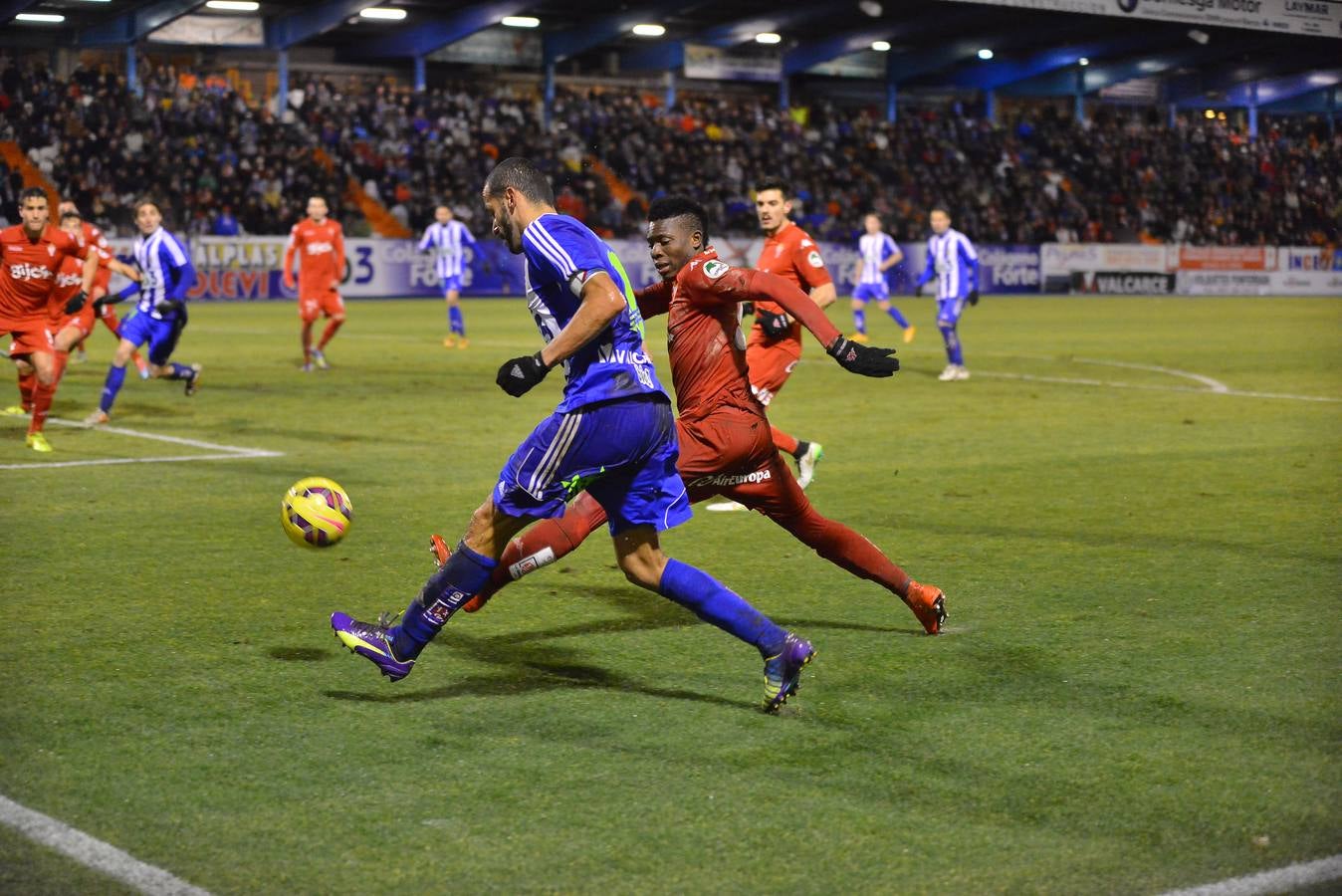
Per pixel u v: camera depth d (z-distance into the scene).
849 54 56.94
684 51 54.12
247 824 4.14
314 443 12.47
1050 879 3.78
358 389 17.25
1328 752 4.76
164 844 3.99
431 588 5.22
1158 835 4.07
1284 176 62.44
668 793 4.39
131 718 5.10
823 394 17.11
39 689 5.43
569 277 4.94
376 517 9.07
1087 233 56.25
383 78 53.41
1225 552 8.00
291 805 4.28
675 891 3.71
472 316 35.00
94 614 6.57
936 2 48.06
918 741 4.89
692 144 52.31
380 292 43.34
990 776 4.55
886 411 15.23
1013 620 6.52
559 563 7.80
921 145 56.34
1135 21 52.09
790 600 6.94
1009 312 38.34
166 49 48.66
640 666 5.82
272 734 4.94
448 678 5.65
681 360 6.02
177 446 12.23
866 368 5.25
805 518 6.13
